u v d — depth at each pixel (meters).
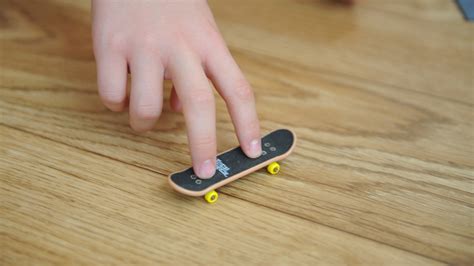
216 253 0.33
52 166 0.38
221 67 0.39
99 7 0.41
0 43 0.50
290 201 0.37
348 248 0.34
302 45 0.52
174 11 0.40
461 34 0.55
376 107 0.45
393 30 0.55
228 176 0.36
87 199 0.36
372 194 0.38
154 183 0.38
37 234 0.34
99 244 0.33
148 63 0.38
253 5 0.58
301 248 0.34
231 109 0.38
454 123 0.44
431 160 0.41
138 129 0.39
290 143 0.39
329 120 0.44
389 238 0.35
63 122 0.42
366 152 0.41
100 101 0.44
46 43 0.50
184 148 0.40
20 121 0.42
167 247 0.34
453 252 0.34
